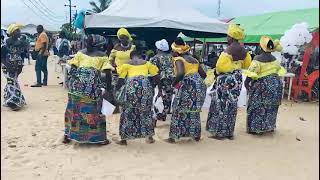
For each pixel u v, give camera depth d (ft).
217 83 22.18
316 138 23.76
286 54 37.88
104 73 19.60
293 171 18.10
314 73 37.37
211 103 22.59
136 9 32.04
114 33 39.99
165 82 24.98
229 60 21.49
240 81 21.99
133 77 19.84
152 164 18.17
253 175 17.44
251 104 23.61
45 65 39.78
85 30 35.53
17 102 27.78
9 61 27.14
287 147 21.75
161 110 25.30
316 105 35.40
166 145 21.02
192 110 21.06
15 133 22.21
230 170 17.92
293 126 26.78
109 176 16.57
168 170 17.54
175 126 21.15
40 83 39.63
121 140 20.54
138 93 19.74
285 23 50.52
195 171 17.58
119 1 34.24
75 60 19.04
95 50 19.22
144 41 39.60
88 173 16.83
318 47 37.93
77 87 19.07
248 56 22.17
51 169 17.11
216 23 31.68
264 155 20.20
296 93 37.35
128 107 19.99
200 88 20.89
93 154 19.11
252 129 23.73
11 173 16.52
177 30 34.96
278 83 23.20
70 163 17.88
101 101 19.63
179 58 20.58
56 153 19.10
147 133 20.48
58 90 37.42
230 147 21.26
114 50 26.73
